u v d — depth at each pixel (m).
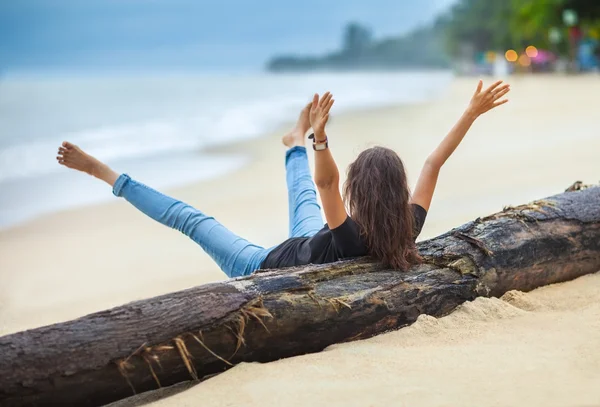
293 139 4.98
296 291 3.14
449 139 3.94
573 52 58.22
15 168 14.82
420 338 3.26
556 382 2.73
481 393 2.66
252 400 2.67
